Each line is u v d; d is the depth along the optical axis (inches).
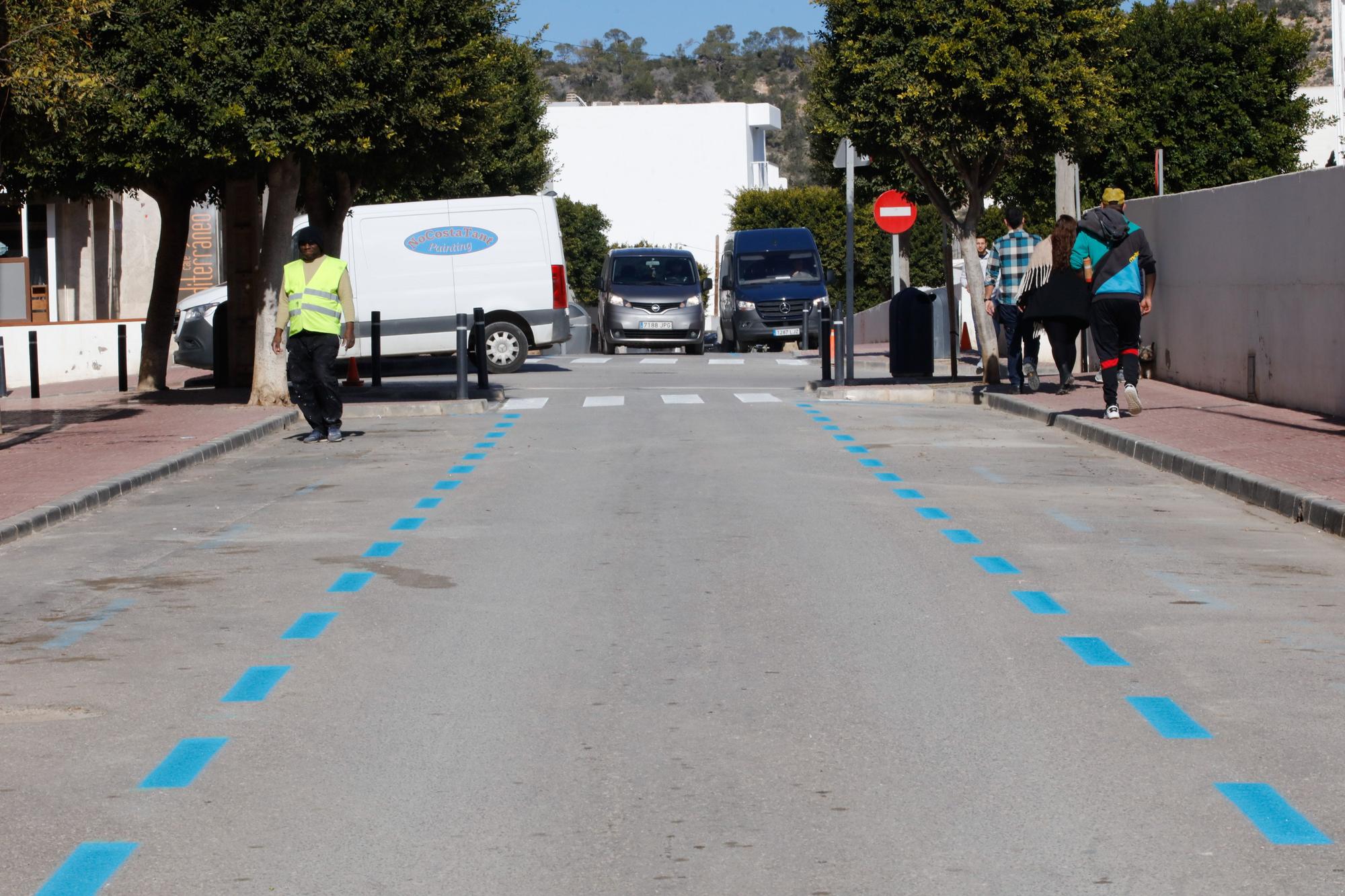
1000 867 205.6
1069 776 241.8
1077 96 869.8
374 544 452.4
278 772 248.8
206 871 207.5
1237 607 359.9
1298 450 582.9
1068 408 757.3
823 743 259.9
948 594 375.2
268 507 528.7
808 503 514.3
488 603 371.6
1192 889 197.5
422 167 904.3
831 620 348.2
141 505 537.6
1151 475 577.6
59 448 676.1
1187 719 271.9
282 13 768.3
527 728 270.5
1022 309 836.0
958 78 866.1
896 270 1393.9
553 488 557.3
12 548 456.1
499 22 921.5
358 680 304.3
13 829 224.5
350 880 204.1
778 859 209.5
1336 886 197.9
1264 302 762.8
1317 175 695.1
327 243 964.6
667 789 238.1
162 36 762.8
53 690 300.0
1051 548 433.1
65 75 681.6
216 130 771.4
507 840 217.6
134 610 369.4
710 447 669.9
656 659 316.2
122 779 246.4
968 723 270.4
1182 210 892.0
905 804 230.4
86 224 1596.9
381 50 782.5
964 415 800.9
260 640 338.0
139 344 1449.3
